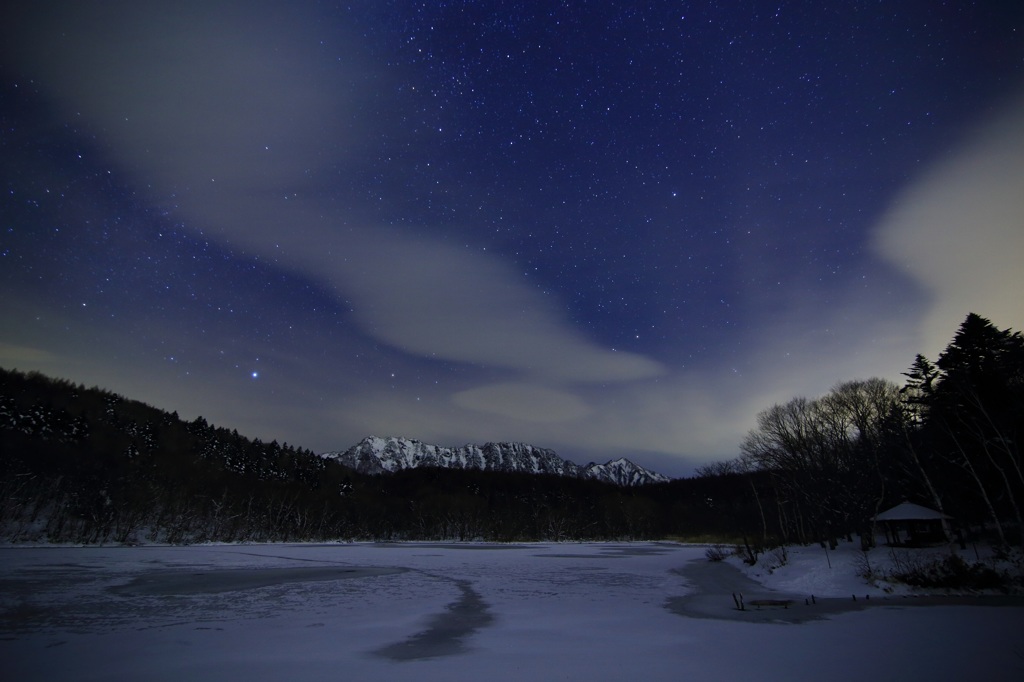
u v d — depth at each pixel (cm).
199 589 4222
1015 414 4247
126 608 3297
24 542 9162
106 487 11075
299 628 2655
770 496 9694
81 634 2506
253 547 10831
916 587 3331
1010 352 4759
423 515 17550
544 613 3089
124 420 16525
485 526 17325
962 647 1942
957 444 4372
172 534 11112
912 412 5712
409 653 2088
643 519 17200
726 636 2300
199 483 13812
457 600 3681
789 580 4047
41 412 12456
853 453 5941
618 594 3922
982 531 4694
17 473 10231
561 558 8050
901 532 5806
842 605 3025
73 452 11975
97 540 9981
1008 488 3819
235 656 2052
